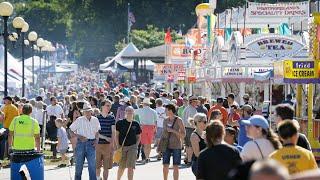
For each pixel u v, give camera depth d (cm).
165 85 7881
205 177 1513
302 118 3092
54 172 3300
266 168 835
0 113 3606
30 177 2420
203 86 5816
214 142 1520
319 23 3014
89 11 17412
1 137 3688
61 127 3625
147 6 16200
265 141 1537
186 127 3378
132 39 14312
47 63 14038
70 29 18262
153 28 15112
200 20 6525
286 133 1401
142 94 5331
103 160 2831
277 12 6178
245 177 988
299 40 4659
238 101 5153
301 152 1395
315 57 3003
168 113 2725
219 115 2286
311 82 2994
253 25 6250
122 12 16875
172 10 15975
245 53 4859
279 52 4616
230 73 4634
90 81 14900
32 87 8662
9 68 6531
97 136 2698
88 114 2689
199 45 6469
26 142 2517
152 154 4103
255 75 3578
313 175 890
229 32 5981
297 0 13125
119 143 2650
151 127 3672
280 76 3103
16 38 5081
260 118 1558
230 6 14412
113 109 4028
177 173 2716
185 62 7438
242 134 2259
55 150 3956
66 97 5175
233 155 1502
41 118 4247
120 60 11200
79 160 2688
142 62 10881
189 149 3416
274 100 4697
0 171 3356
